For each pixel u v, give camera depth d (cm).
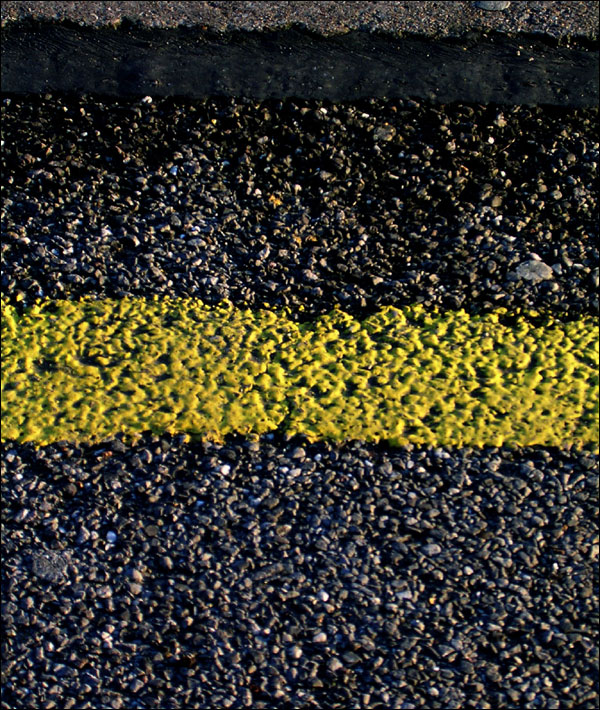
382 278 321
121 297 316
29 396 284
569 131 362
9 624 234
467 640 231
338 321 310
